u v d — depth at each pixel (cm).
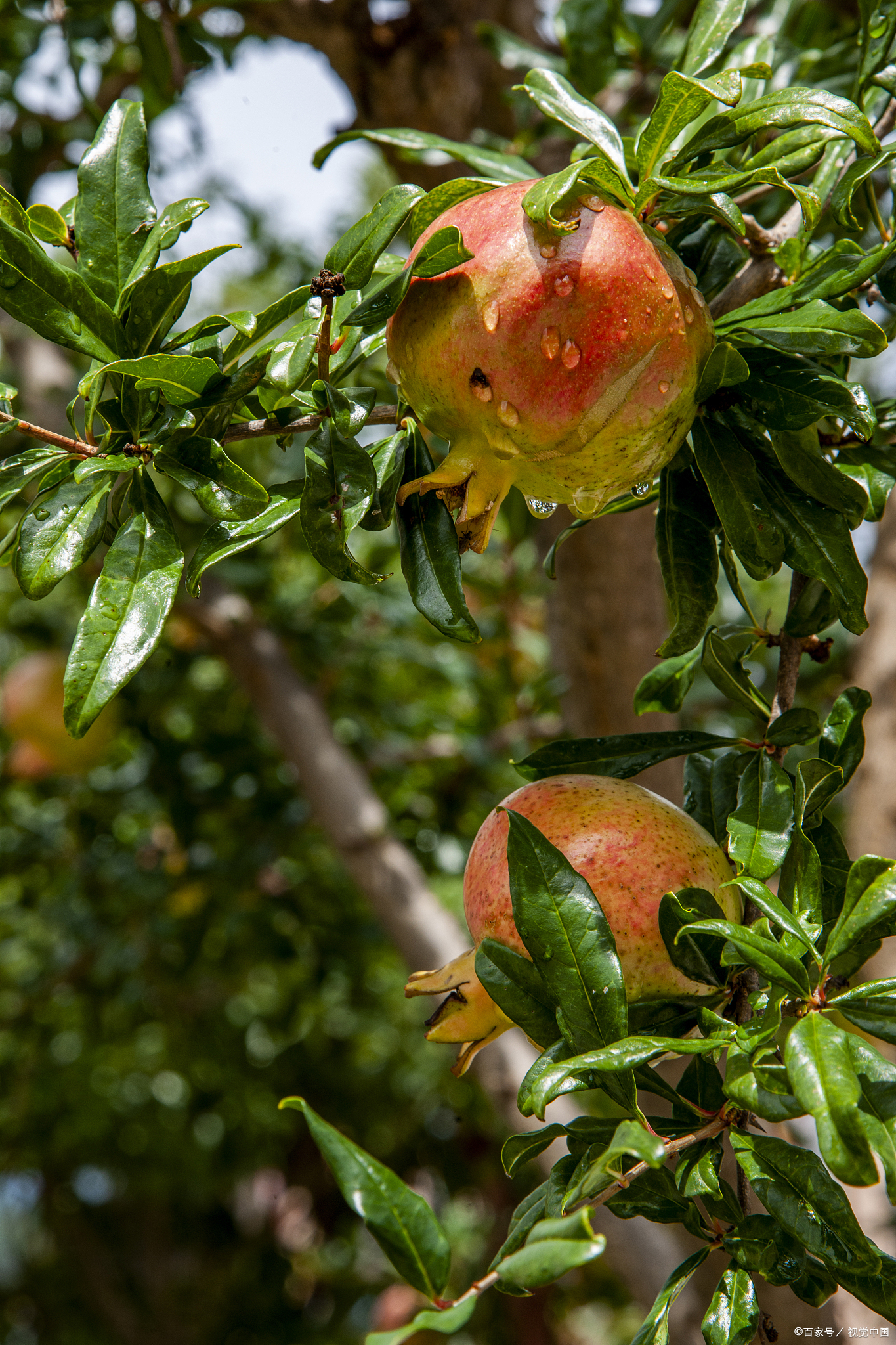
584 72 99
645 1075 65
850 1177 57
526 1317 337
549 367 62
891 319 72
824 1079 58
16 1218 500
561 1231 56
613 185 64
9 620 208
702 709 174
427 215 67
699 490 70
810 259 71
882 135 73
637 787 68
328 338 62
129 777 207
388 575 63
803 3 112
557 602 134
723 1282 61
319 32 129
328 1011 271
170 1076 349
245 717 206
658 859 66
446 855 190
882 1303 60
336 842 157
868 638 139
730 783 71
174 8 129
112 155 66
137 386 63
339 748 162
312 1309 458
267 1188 480
